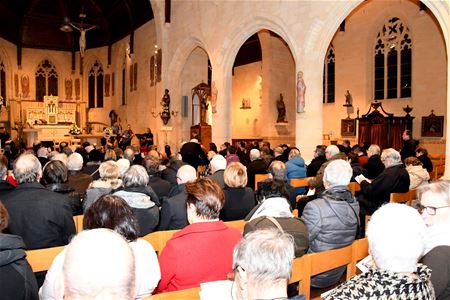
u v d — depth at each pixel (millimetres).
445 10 10055
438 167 12867
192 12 19953
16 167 3980
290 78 25609
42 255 3332
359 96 21484
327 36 13289
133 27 27047
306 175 9070
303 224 3547
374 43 21047
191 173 5172
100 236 1416
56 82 32562
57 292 2309
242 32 16750
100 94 32938
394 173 6203
